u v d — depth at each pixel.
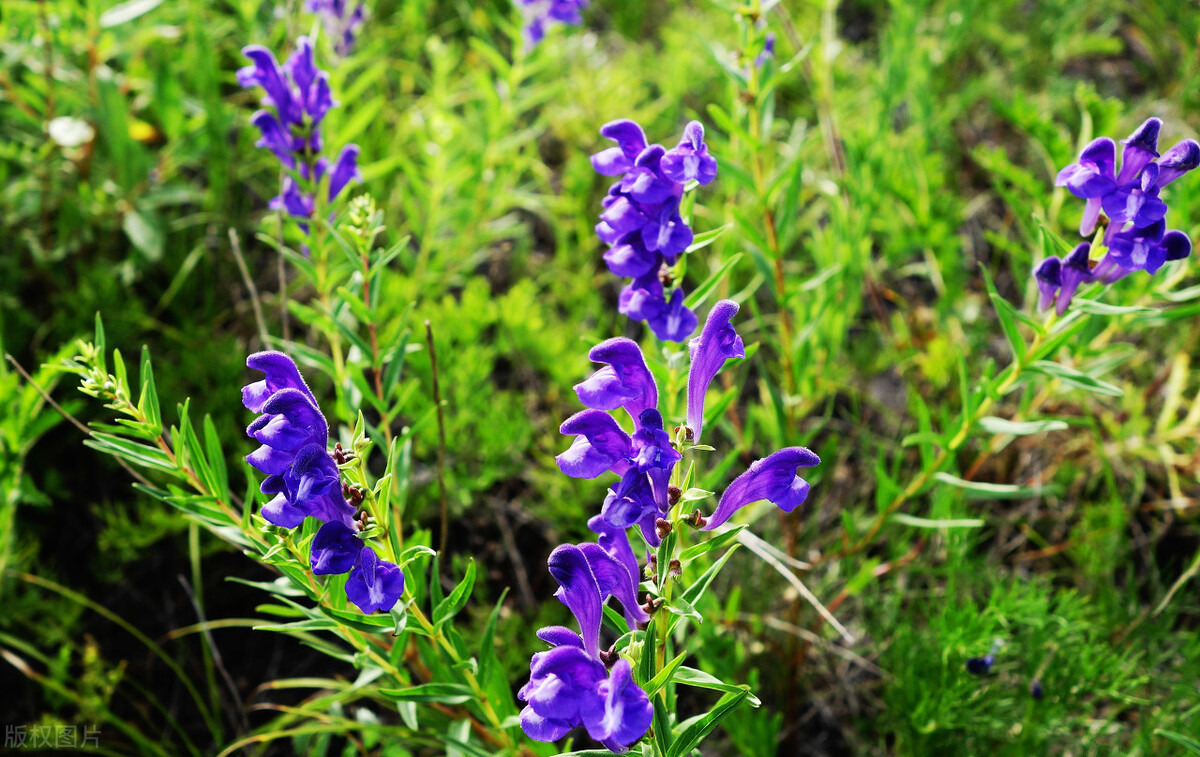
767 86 0.33
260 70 0.32
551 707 0.20
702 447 0.23
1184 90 0.49
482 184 0.45
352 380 0.32
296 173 0.33
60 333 0.41
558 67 0.54
